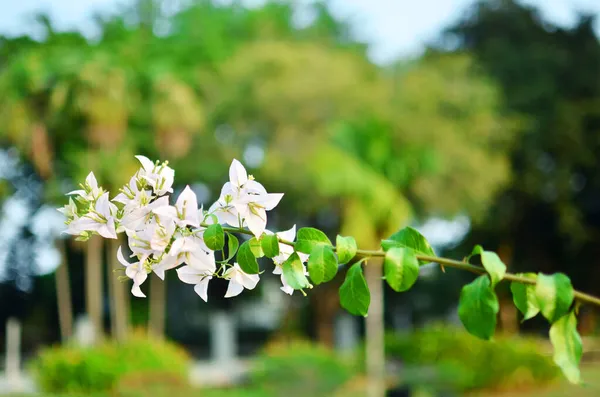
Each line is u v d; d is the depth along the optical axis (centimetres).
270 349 1563
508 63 2989
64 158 2236
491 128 2470
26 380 1912
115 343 1516
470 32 3244
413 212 2409
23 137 2119
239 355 3125
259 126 2348
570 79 3058
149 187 170
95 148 2155
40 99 2114
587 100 2950
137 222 163
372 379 1697
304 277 169
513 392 1578
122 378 1380
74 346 1520
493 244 3241
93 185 166
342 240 169
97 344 1606
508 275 179
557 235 3144
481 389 1584
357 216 2075
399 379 1570
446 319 3412
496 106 2688
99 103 2050
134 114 2141
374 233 2114
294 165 2206
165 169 166
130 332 2378
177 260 163
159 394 1345
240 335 3391
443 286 3212
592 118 2952
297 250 170
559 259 3247
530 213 3134
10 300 3106
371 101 2214
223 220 170
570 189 2942
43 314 3162
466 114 2423
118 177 2098
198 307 3291
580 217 2961
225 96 2295
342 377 1492
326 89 2189
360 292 167
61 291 2778
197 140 2378
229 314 3222
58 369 1438
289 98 2198
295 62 2269
